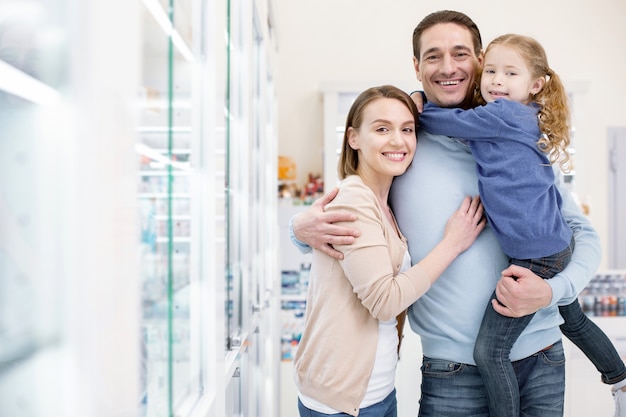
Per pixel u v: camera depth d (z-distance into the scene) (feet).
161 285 2.54
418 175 5.05
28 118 1.53
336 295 4.57
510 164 4.60
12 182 1.50
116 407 1.81
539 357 4.94
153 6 2.34
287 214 13.14
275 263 11.45
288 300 13.01
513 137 4.61
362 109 4.79
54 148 1.57
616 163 14.66
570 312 5.49
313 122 14.92
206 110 3.59
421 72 5.20
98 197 1.64
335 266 4.61
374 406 4.66
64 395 1.59
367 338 4.53
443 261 4.49
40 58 1.54
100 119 1.64
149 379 2.28
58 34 1.56
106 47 1.69
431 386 5.07
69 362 1.59
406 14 14.93
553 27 14.97
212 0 3.60
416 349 10.75
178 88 2.92
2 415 1.47
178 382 2.98
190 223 3.32
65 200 1.58
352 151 5.13
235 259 5.68
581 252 4.89
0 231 1.47
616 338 11.15
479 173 4.79
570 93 14.26
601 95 14.84
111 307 1.76
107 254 1.72
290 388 12.52
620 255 14.57
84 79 1.60
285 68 14.94
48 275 1.57
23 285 1.51
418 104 5.35
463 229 4.64
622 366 5.53
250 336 6.69
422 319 5.11
